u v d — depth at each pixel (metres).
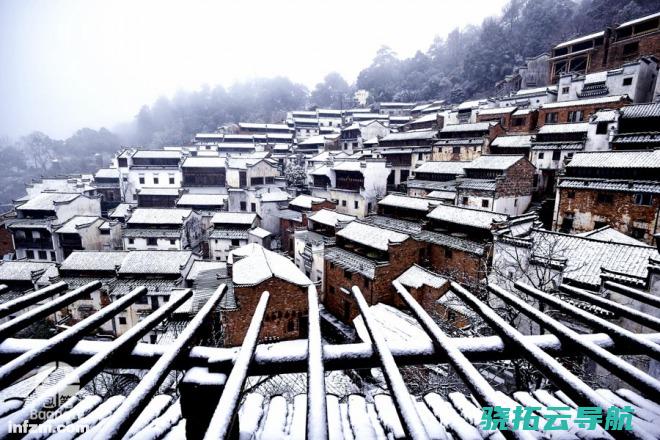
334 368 2.84
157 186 56.81
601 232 23.41
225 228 44.06
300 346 2.95
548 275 18.02
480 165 34.56
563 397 3.87
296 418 3.82
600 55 52.50
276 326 22.34
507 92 68.88
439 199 35.72
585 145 34.44
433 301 22.69
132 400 2.06
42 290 3.02
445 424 3.40
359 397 4.43
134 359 2.79
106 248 43.69
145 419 3.54
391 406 3.98
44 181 61.62
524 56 77.88
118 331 28.44
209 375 2.71
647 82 42.22
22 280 30.66
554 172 36.28
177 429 3.29
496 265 20.83
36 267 31.80
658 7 58.97
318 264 31.80
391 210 36.75
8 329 2.65
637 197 25.03
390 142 55.84
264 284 21.66
